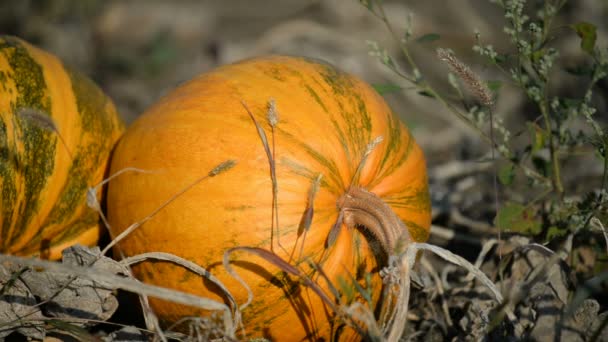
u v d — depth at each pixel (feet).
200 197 9.11
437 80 22.68
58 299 9.64
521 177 15.96
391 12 25.81
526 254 11.20
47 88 10.62
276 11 28.14
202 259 9.11
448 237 13.33
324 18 26.78
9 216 9.98
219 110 9.53
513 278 10.98
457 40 24.35
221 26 27.40
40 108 10.40
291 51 23.93
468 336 10.33
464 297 11.43
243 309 9.21
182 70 24.52
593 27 10.91
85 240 10.91
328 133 9.53
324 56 23.52
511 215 11.06
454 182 16.80
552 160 11.43
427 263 11.55
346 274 9.38
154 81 24.06
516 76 11.03
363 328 9.67
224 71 10.21
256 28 26.94
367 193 9.51
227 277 9.09
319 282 9.22
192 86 10.11
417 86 11.55
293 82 9.92
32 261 8.43
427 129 20.49
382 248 9.53
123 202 9.76
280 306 9.21
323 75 10.14
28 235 10.42
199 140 9.34
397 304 8.80
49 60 11.06
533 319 9.92
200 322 9.10
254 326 9.35
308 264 9.11
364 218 9.39
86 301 9.63
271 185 9.05
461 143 19.34
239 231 9.00
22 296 9.71
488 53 10.82
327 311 9.37
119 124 11.80
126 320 11.14
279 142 9.25
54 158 10.36
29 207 10.21
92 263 9.41
